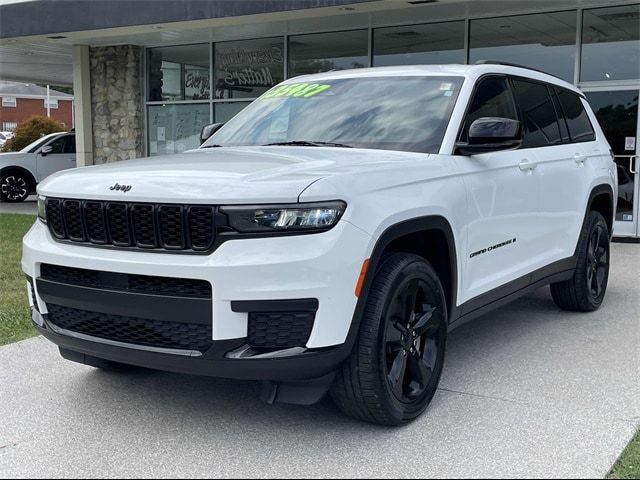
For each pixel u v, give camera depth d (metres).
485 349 4.94
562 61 11.12
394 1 10.52
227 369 3.14
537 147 5.12
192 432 3.57
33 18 13.98
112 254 3.37
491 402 3.91
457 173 4.04
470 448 3.33
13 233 11.21
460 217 3.99
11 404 3.96
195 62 15.02
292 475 3.09
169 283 3.24
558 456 3.22
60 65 19.56
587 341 5.14
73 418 3.76
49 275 3.67
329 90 4.90
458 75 4.57
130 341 3.40
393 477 3.06
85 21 13.29
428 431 3.53
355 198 3.28
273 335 3.17
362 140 4.28
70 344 3.59
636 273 7.80
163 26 12.91
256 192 3.12
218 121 14.87
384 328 3.38
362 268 3.25
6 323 5.59
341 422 3.67
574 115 5.97
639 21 10.51
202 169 3.46
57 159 18.75
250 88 14.40
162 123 15.62
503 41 11.64
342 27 12.94
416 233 3.82
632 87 10.58
